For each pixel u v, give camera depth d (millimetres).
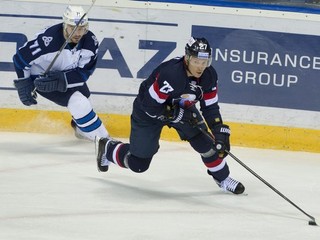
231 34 17625
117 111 17766
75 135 17312
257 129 17656
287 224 10680
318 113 17688
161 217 10773
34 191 12078
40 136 17391
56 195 11875
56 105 17719
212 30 17641
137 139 11781
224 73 17688
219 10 17578
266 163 15930
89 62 15336
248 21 17625
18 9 17641
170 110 11320
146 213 10977
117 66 17719
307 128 17688
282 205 12031
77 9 14516
